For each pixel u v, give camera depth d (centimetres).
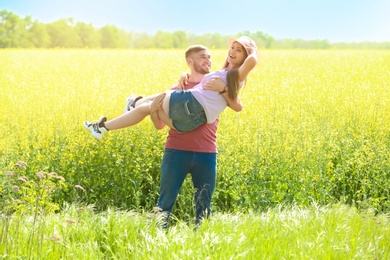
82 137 918
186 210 815
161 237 574
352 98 1348
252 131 983
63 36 6588
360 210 791
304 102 1323
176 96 635
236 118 1066
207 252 538
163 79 1538
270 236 588
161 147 937
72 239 578
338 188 919
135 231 595
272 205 819
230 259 516
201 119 645
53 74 2000
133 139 924
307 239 587
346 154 929
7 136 969
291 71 2006
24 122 1062
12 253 535
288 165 870
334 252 546
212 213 777
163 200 678
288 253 542
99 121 671
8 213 645
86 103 1201
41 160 885
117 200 866
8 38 6438
